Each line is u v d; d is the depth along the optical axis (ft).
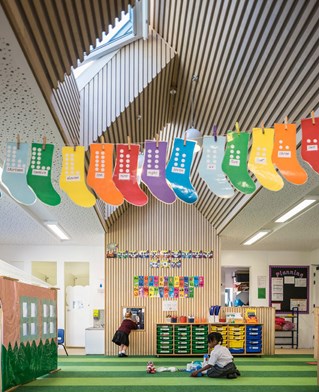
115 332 41.52
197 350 39.88
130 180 13.99
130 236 43.57
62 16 13.87
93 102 23.47
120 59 23.71
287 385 26.02
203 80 23.67
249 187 13.48
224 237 45.65
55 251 50.80
